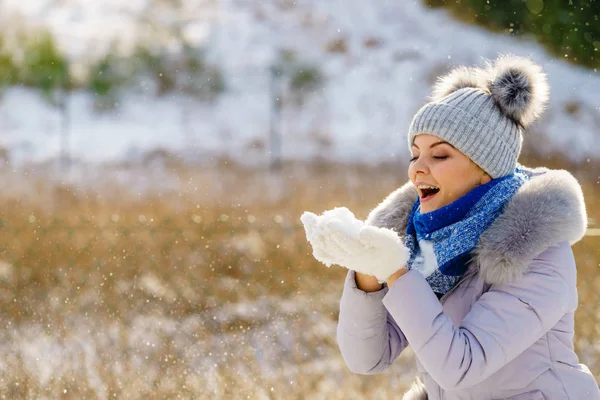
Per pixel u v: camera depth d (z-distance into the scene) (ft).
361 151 85.66
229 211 51.47
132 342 24.38
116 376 21.88
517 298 10.06
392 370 23.56
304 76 104.27
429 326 9.68
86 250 30.30
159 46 110.32
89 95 100.68
